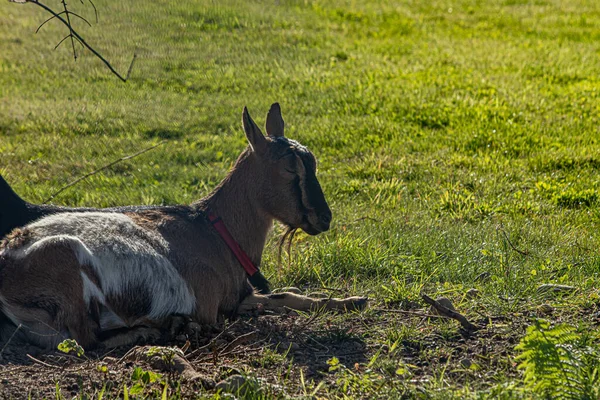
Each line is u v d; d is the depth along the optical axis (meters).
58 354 9.69
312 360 9.98
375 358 9.48
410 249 14.52
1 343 10.12
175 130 26.19
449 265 13.56
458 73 33.34
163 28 36.56
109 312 10.32
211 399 8.27
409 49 38.12
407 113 27.66
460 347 10.20
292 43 37.97
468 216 17.81
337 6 46.84
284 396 8.46
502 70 34.09
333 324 11.12
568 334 8.86
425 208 18.44
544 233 15.88
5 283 9.89
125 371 9.16
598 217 17.81
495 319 11.10
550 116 26.98
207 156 23.64
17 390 8.59
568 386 8.18
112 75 32.31
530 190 19.83
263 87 31.62
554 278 12.88
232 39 37.56
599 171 21.59
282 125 12.62
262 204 11.73
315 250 14.02
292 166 11.51
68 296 9.83
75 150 23.97
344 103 29.09
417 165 22.30
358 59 35.75
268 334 10.73
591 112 27.59
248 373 8.97
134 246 10.42
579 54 37.41
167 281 10.56
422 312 11.45
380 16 45.19
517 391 8.30
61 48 35.22
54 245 9.80
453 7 49.47
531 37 41.88
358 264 13.59
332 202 18.83
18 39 36.25
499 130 25.16
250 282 12.52
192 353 9.70
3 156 23.11
